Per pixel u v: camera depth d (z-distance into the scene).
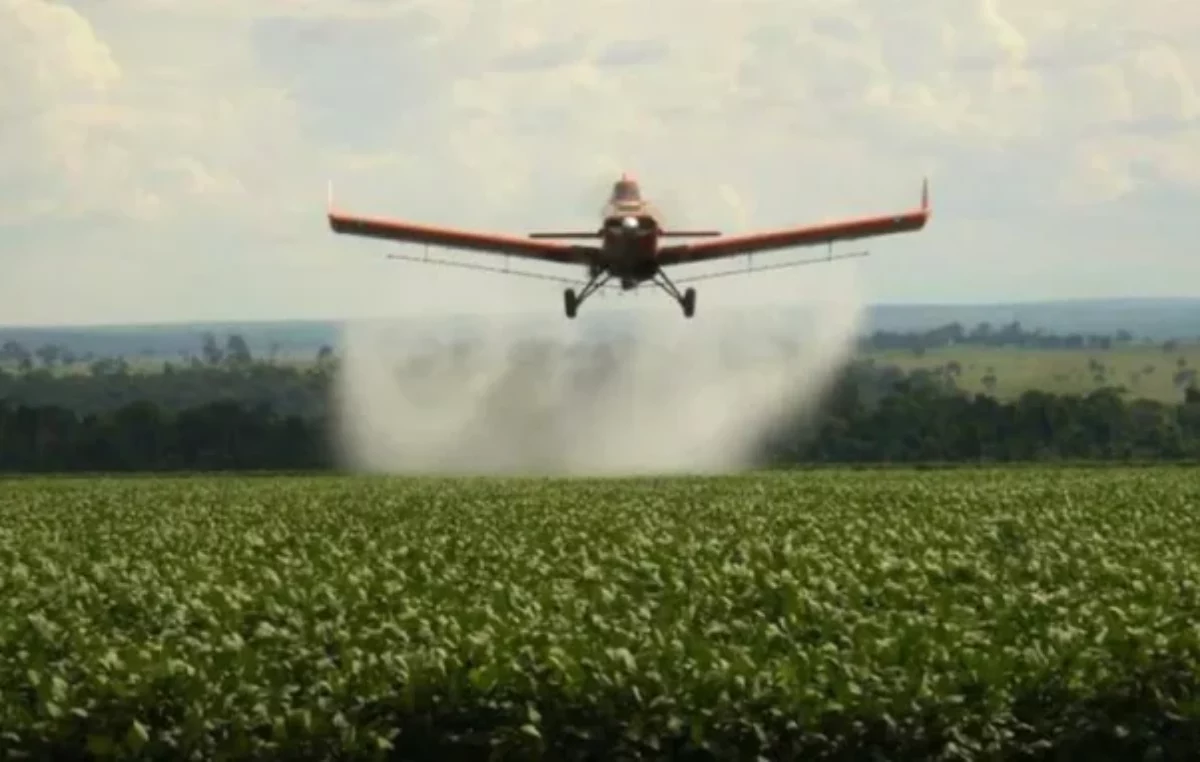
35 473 118.81
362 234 63.09
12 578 28.81
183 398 147.38
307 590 24.73
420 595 24.12
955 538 34.72
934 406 125.25
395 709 18.16
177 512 52.41
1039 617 21.73
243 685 18.14
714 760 17.73
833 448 120.31
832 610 22.23
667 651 18.89
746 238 62.38
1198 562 29.58
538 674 18.31
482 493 62.22
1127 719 18.19
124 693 17.89
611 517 44.62
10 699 18.38
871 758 17.64
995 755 17.77
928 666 18.83
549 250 61.84
